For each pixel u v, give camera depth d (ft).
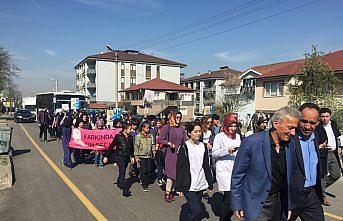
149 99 95.45
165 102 183.93
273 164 11.39
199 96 247.50
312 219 13.24
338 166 22.04
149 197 24.36
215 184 28.32
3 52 177.58
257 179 11.41
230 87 180.14
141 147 26.04
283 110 11.18
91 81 258.57
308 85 67.46
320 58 69.10
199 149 16.76
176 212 20.79
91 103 234.79
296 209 12.30
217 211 21.15
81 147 37.35
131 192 25.77
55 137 69.21
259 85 122.83
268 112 118.21
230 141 18.92
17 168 34.81
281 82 113.09
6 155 37.35
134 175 31.42
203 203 22.98
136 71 262.06
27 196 24.21
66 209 21.24
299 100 68.49
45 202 22.74
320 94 66.49
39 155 44.29
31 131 86.43
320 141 20.27
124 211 20.94
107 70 253.85
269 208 11.56
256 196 11.43
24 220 19.13
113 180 29.96
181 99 197.98
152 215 20.17
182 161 16.46
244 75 153.48
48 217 19.66
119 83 256.52
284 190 11.71
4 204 22.29
